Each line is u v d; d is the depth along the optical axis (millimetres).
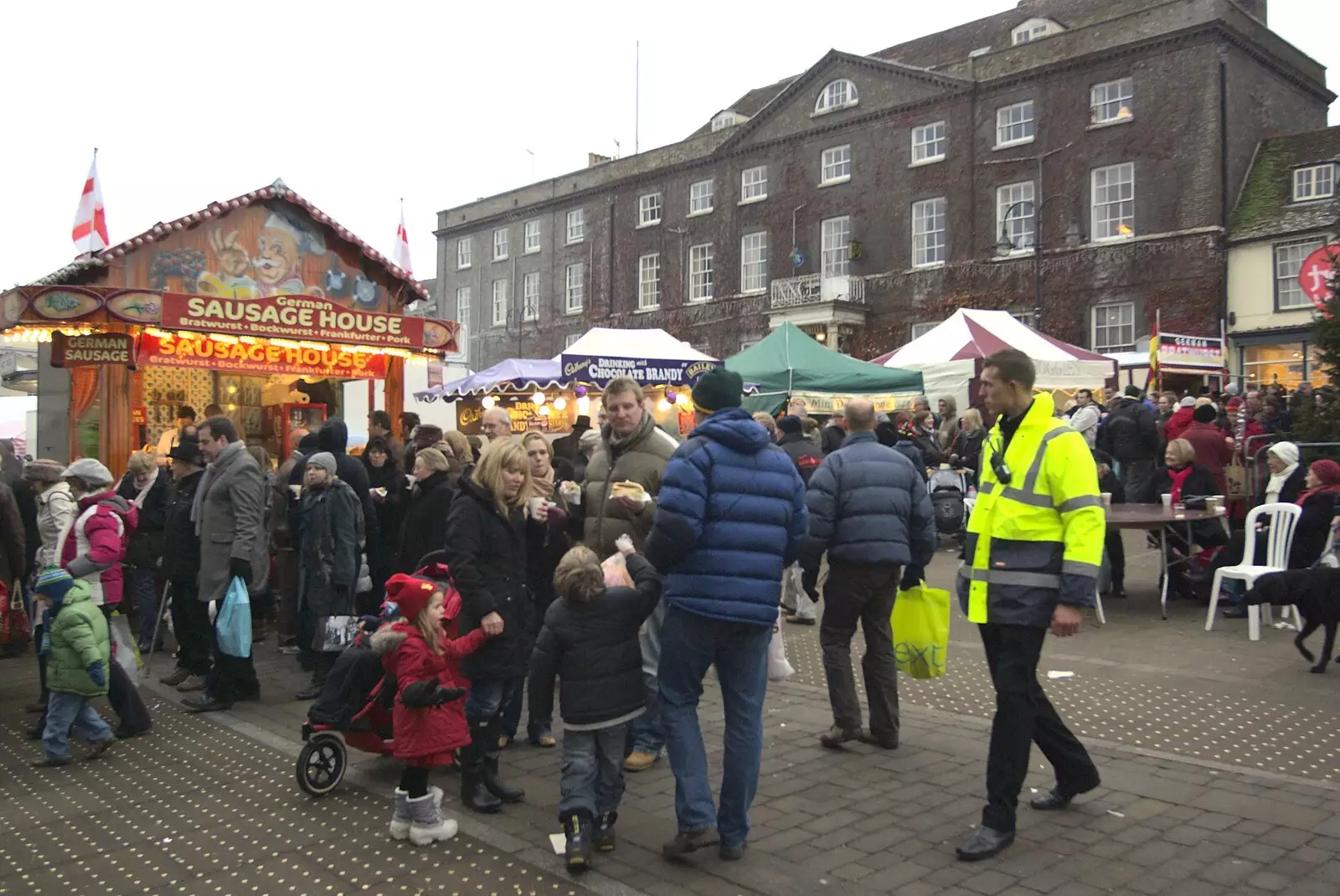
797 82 33844
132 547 8562
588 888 3885
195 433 7570
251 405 13008
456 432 7941
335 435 7699
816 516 5426
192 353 11594
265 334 11094
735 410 4199
